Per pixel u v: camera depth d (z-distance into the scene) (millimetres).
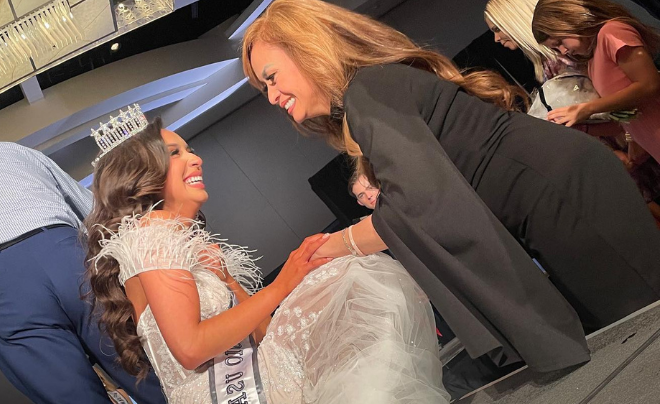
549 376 1434
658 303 1366
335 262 1794
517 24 2848
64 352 2281
